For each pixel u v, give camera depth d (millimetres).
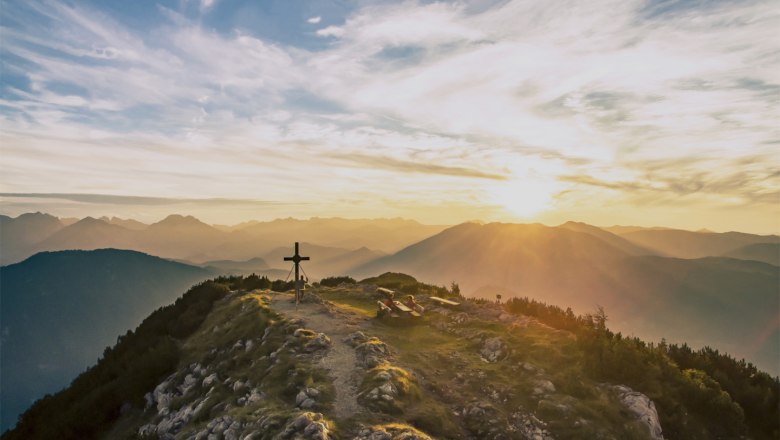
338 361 21938
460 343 25766
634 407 18109
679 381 20438
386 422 15992
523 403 18344
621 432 16797
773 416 20094
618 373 20234
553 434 16547
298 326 26812
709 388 20125
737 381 22734
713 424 18953
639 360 20641
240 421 17031
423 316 31125
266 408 17484
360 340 24531
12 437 28688
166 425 21453
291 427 15086
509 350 23172
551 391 19031
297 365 21203
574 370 20500
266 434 15328
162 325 37250
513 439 16125
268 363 22672
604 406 17891
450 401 18859
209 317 36406
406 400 17859
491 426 16797
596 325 25672
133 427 24203
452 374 21344
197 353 29359
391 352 23281
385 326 28891
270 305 33312
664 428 18141
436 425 16438
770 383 22688
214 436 17125
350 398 17984
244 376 22281
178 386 25797
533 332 25516
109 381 30266
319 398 17750
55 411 29375
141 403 26219
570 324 26797
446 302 33375
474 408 17938
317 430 14625
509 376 20812
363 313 32844
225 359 26000
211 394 21844
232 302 36875
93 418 25766
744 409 20891
